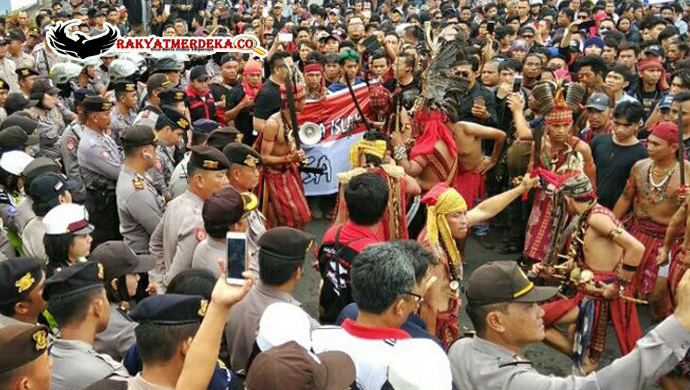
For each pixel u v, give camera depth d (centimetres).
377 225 409
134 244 513
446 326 393
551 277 473
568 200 455
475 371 275
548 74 796
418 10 1770
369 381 264
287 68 679
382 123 672
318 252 416
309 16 1694
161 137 605
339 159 795
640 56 965
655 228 535
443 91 625
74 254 402
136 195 499
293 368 205
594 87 753
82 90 820
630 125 579
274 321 264
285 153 641
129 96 732
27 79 880
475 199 676
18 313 336
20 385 247
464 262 696
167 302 261
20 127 608
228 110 866
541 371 507
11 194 538
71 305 300
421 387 226
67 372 289
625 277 433
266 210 644
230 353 347
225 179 449
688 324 235
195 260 387
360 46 998
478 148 662
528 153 678
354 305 336
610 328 566
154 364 261
